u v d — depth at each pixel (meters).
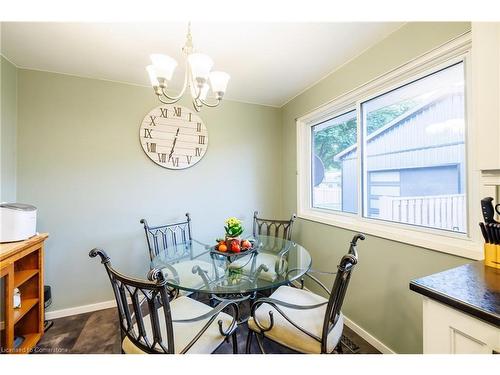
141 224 2.27
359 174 1.84
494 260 0.87
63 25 1.40
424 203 1.42
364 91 1.73
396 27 1.43
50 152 1.96
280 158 2.94
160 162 2.32
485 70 0.86
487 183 0.92
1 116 1.70
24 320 1.64
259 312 1.29
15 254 1.37
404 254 1.41
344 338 1.69
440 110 1.33
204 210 2.54
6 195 1.75
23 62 1.81
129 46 1.63
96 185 2.11
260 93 2.51
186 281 1.29
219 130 2.61
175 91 2.38
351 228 1.83
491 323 0.58
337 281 0.97
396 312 1.46
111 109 2.15
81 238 2.06
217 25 1.41
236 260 1.61
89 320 1.94
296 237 2.65
